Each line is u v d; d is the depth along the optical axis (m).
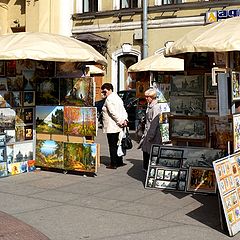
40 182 9.22
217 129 8.22
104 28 23.03
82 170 9.80
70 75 9.95
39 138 10.33
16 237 5.90
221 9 19.69
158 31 21.39
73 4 23.94
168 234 6.04
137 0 22.09
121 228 6.30
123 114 10.66
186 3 20.41
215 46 6.94
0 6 23.91
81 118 9.70
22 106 10.11
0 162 9.63
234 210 6.20
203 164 8.30
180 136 8.54
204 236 5.97
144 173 10.09
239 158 6.69
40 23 22.70
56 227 6.34
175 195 8.10
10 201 7.73
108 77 23.00
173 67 14.52
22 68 10.02
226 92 6.63
